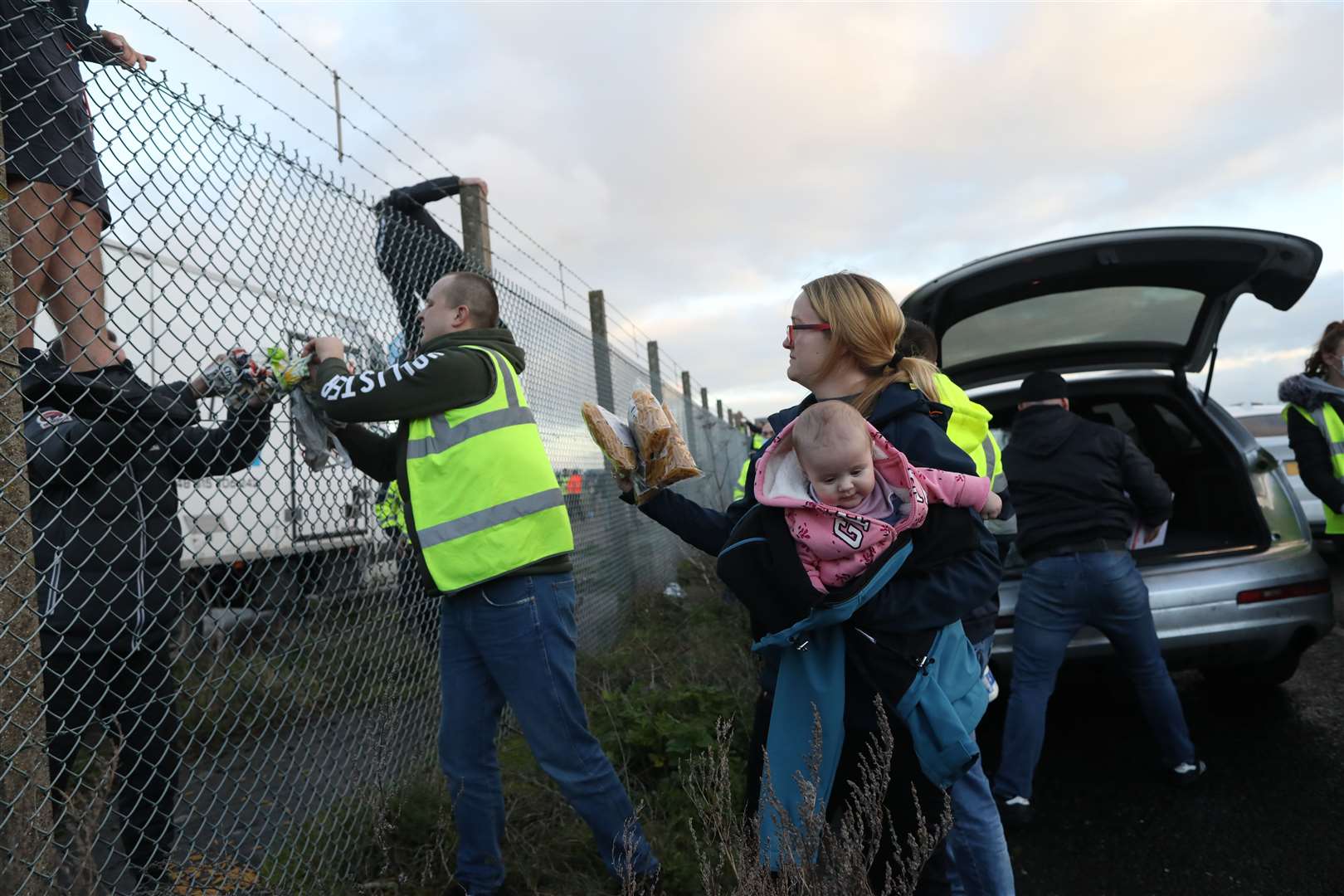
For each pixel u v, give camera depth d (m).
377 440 2.54
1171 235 3.46
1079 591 3.11
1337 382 4.51
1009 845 2.98
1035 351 4.35
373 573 2.90
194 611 2.57
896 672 1.66
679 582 7.38
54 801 1.78
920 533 1.67
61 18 1.79
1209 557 3.54
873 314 1.84
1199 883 2.62
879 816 1.57
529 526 2.28
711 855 2.49
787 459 1.71
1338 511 4.45
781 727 1.77
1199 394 4.32
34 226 1.67
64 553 2.08
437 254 3.52
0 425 1.56
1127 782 3.39
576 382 5.18
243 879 2.15
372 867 2.51
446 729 2.37
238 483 2.41
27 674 1.60
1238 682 4.06
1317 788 3.15
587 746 2.33
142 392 2.00
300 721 2.62
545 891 2.46
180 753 2.34
